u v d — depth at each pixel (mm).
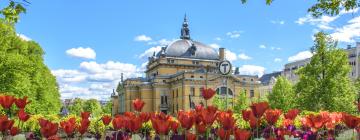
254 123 5309
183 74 107250
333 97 41500
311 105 42500
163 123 3879
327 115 6637
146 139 6152
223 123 4254
